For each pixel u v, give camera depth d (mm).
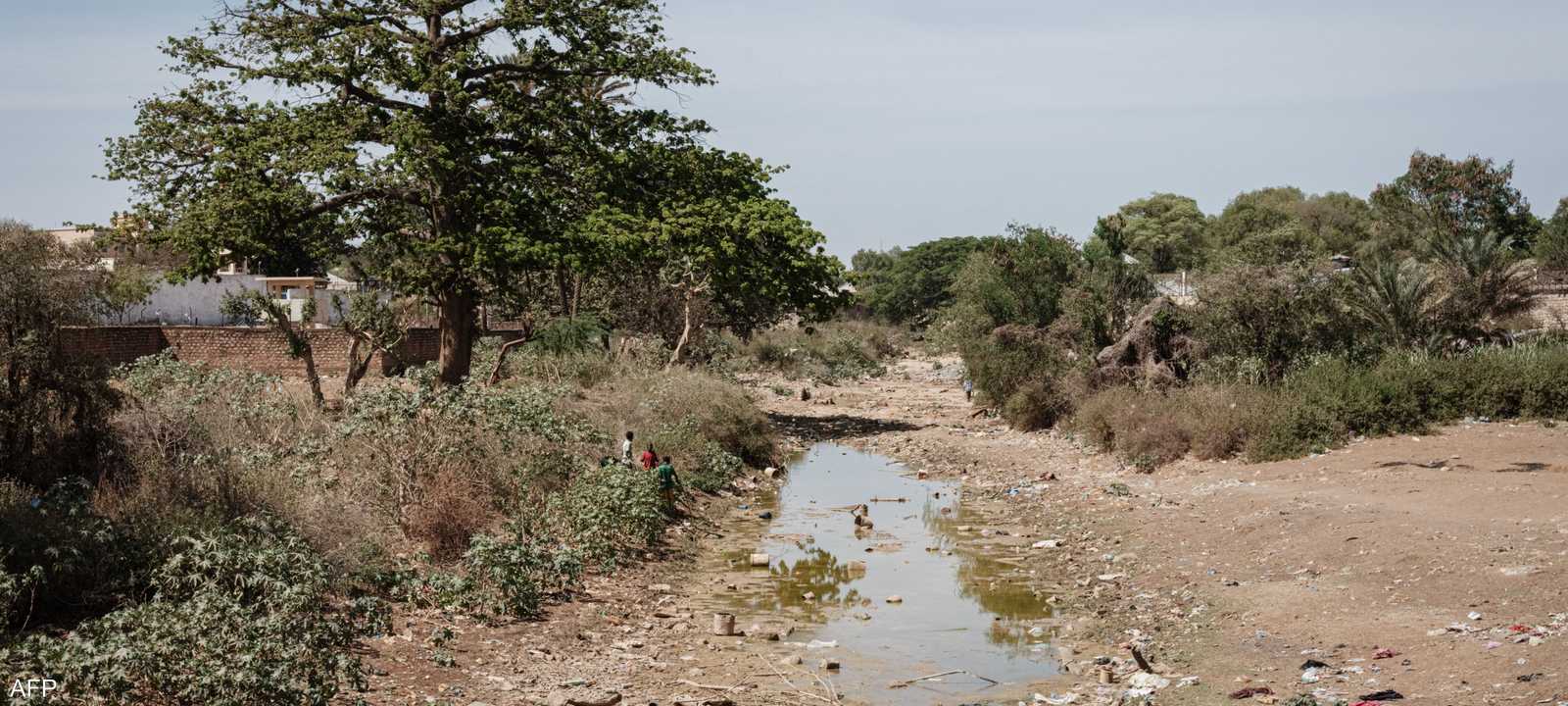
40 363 13672
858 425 36438
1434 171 75125
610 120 33125
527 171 30391
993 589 15258
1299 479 19812
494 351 35344
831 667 11680
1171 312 29922
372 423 16734
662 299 44469
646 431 24328
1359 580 13086
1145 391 26906
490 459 17625
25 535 10414
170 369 24797
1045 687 10945
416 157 28453
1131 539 17422
